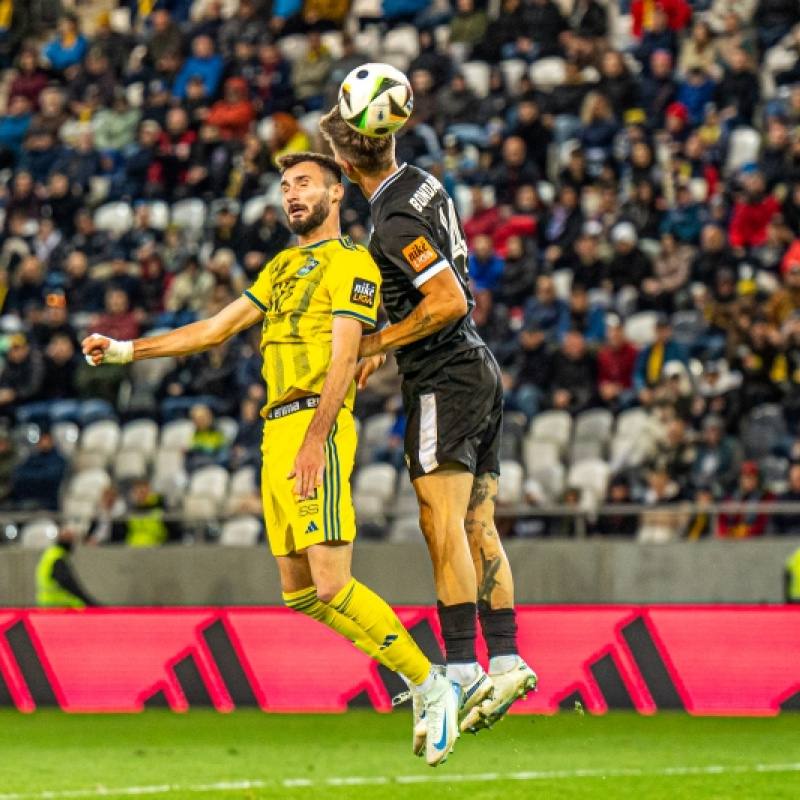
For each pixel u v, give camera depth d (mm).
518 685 19078
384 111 18719
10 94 70312
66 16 73875
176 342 19938
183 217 61906
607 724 33438
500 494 44562
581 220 53094
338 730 33031
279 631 37312
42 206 64062
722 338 48469
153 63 68188
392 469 46719
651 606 35344
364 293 18500
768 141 53344
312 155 19312
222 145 62406
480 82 62062
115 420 53781
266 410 19172
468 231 54250
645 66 57750
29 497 50438
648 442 43625
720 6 60469
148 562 42969
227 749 29984
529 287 51844
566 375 47281
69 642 38531
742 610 34656
